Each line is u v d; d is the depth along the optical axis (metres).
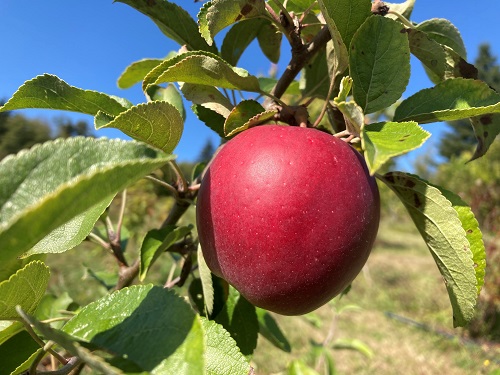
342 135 0.17
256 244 0.14
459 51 0.22
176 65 0.16
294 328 1.07
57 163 0.09
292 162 0.14
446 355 0.95
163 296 0.11
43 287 0.12
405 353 0.95
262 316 0.27
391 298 1.41
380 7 0.20
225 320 0.21
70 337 0.09
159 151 0.09
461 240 0.16
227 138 0.20
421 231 0.18
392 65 0.17
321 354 0.49
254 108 0.18
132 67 0.25
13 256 0.07
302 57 0.20
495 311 1.10
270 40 0.24
